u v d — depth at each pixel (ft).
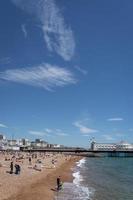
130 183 234.99
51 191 165.07
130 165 509.76
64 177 246.47
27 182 180.34
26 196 137.80
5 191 143.74
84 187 197.16
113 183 230.68
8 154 545.44
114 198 160.45
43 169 284.61
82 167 404.98
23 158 412.98
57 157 578.25
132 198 161.89
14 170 230.27
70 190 178.29
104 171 357.41
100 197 161.38
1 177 189.57
